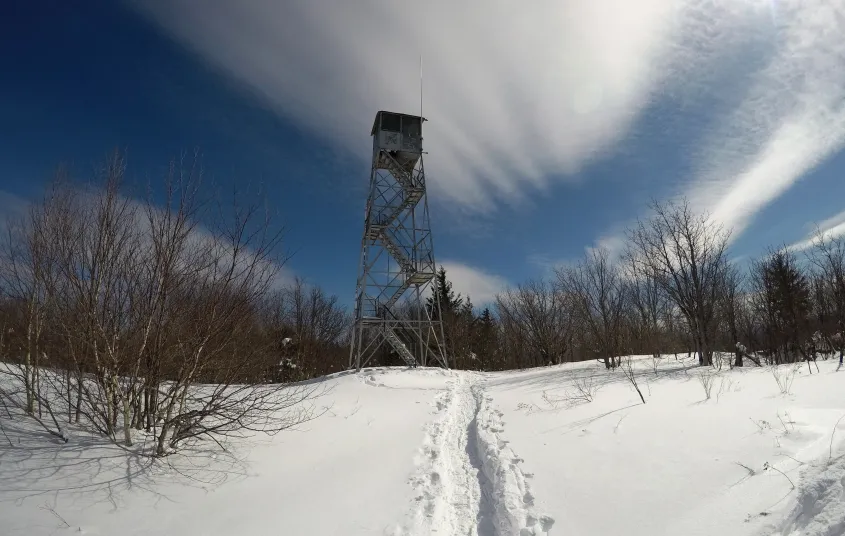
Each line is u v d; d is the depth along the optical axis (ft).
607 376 48.34
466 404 39.99
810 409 21.35
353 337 72.33
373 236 72.54
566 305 97.14
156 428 22.16
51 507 15.10
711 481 15.56
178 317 20.92
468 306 131.13
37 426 20.33
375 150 74.38
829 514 10.96
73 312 19.29
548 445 23.00
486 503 18.13
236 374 23.68
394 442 25.90
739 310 92.32
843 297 59.41
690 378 41.68
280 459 22.06
